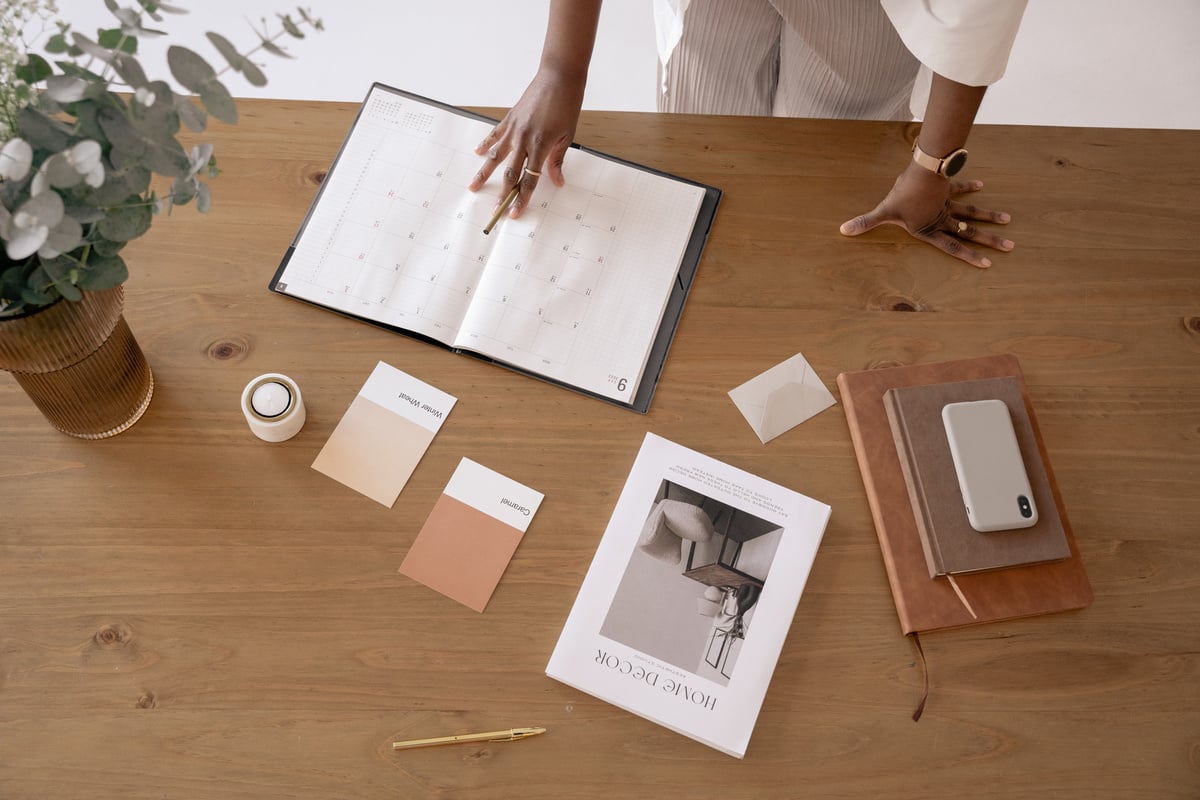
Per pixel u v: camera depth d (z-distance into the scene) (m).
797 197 1.13
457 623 0.93
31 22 2.11
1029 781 0.89
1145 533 0.99
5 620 0.91
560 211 1.09
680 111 1.62
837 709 0.91
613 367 1.03
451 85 2.21
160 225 1.08
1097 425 1.04
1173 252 1.12
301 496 0.97
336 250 1.07
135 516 0.95
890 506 0.98
